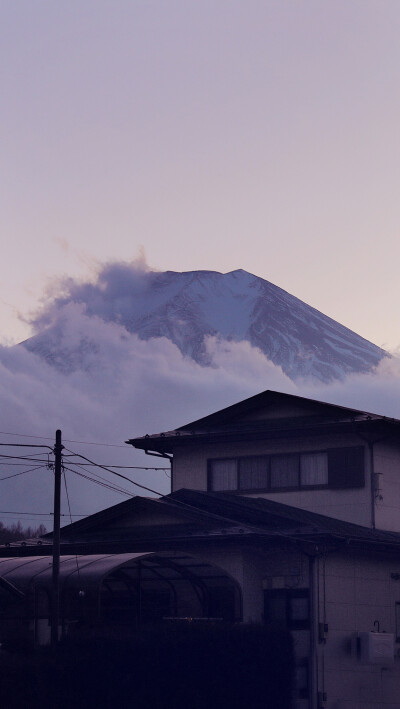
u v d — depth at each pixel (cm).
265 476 3888
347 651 3319
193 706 2670
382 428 3712
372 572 3494
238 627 2825
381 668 3419
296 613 3269
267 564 3341
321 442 3806
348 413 3781
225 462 3981
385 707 3403
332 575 3328
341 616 3328
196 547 3319
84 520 3534
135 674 2581
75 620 3100
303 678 3188
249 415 4016
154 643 2631
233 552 3281
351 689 3297
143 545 3369
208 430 4016
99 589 2867
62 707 2462
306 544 3241
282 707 2878
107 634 2603
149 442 4088
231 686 2756
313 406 3862
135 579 3253
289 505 3809
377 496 3678
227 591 3300
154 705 2598
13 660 2455
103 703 2520
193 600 3341
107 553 3444
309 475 3806
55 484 2995
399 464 3834
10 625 2995
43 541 3675
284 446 3875
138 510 3484
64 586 2920
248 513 3434
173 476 4081
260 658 2838
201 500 3559
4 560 3212
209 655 2730
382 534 3559
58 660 2486
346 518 3700
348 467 3728
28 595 2973
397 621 3566
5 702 2383
